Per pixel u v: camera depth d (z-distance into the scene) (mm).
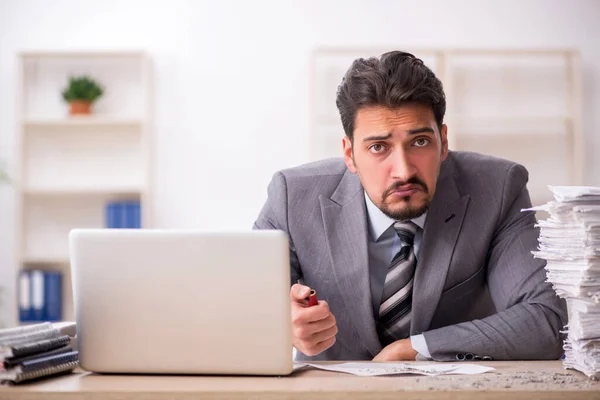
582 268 1242
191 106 4516
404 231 1684
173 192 4496
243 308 1269
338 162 1855
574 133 4371
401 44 4516
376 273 1728
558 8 4512
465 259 1676
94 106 4527
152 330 1293
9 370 1210
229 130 4516
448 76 4332
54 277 4254
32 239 4512
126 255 1298
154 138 4512
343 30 4516
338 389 1129
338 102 1608
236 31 4531
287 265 1266
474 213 1701
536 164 4496
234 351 1272
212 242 1272
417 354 1506
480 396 1115
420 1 4512
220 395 1132
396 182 1510
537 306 1556
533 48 4328
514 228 1692
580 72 4359
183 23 4535
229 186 4504
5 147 4555
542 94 4508
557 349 1520
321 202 1753
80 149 4543
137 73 4535
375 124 1503
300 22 4520
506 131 4512
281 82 4516
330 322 1483
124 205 4281
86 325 1317
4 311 4516
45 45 4562
